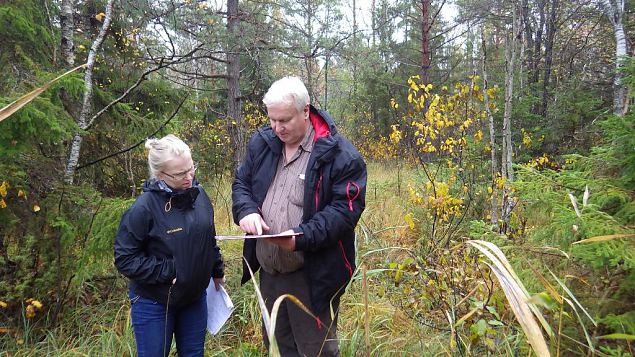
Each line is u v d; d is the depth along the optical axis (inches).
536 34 475.2
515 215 146.6
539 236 94.7
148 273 83.0
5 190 117.7
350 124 617.6
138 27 266.8
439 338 112.6
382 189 287.3
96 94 181.2
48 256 128.6
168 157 82.3
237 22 316.8
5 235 128.1
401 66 614.9
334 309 93.5
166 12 269.4
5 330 119.7
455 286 111.4
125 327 123.8
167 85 253.1
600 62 472.7
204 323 95.2
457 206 177.2
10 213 126.0
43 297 128.3
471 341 85.8
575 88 351.3
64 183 136.3
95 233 130.1
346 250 88.9
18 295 120.7
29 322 126.1
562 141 328.5
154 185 85.6
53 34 154.9
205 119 437.4
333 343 93.9
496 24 424.2
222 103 493.7
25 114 107.0
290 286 92.9
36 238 128.2
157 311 86.7
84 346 117.0
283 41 342.3
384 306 138.4
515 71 346.9
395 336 121.0
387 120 554.3
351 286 148.6
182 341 93.7
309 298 91.7
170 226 84.6
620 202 89.0
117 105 183.6
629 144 87.4
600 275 84.4
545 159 253.4
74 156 148.2
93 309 135.9
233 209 94.7
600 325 80.7
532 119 346.6
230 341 127.7
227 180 335.3
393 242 198.4
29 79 127.6
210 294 99.1
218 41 293.0
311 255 86.4
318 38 344.2
